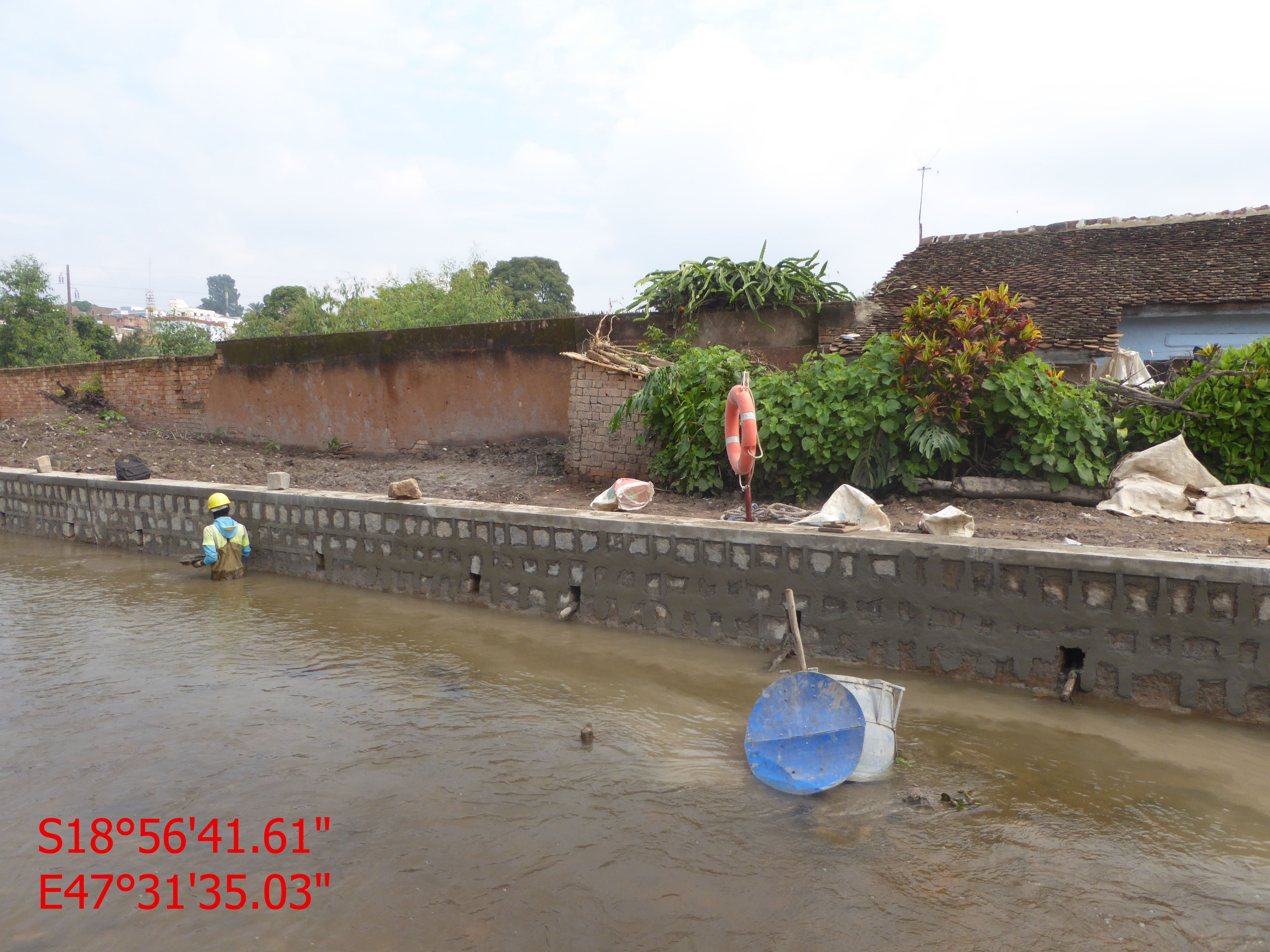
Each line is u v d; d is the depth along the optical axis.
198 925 3.43
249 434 16.58
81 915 3.50
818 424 9.39
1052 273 14.21
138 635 7.69
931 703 5.79
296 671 6.64
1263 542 7.00
